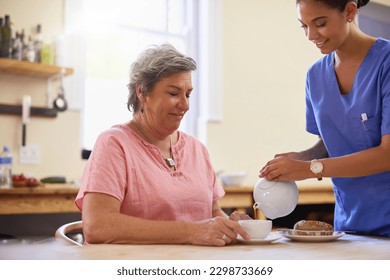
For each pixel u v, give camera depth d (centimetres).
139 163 141
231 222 116
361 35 142
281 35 381
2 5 275
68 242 124
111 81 326
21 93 280
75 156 294
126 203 137
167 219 141
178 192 145
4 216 275
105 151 136
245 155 357
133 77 150
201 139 345
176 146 156
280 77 378
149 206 139
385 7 435
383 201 140
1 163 256
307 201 297
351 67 144
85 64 310
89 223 122
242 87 359
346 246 113
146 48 153
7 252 99
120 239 118
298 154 160
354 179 145
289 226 324
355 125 143
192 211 148
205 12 349
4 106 271
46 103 287
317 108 153
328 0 127
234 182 300
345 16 132
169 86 144
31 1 283
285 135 378
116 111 326
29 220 282
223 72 351
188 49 355
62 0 293
